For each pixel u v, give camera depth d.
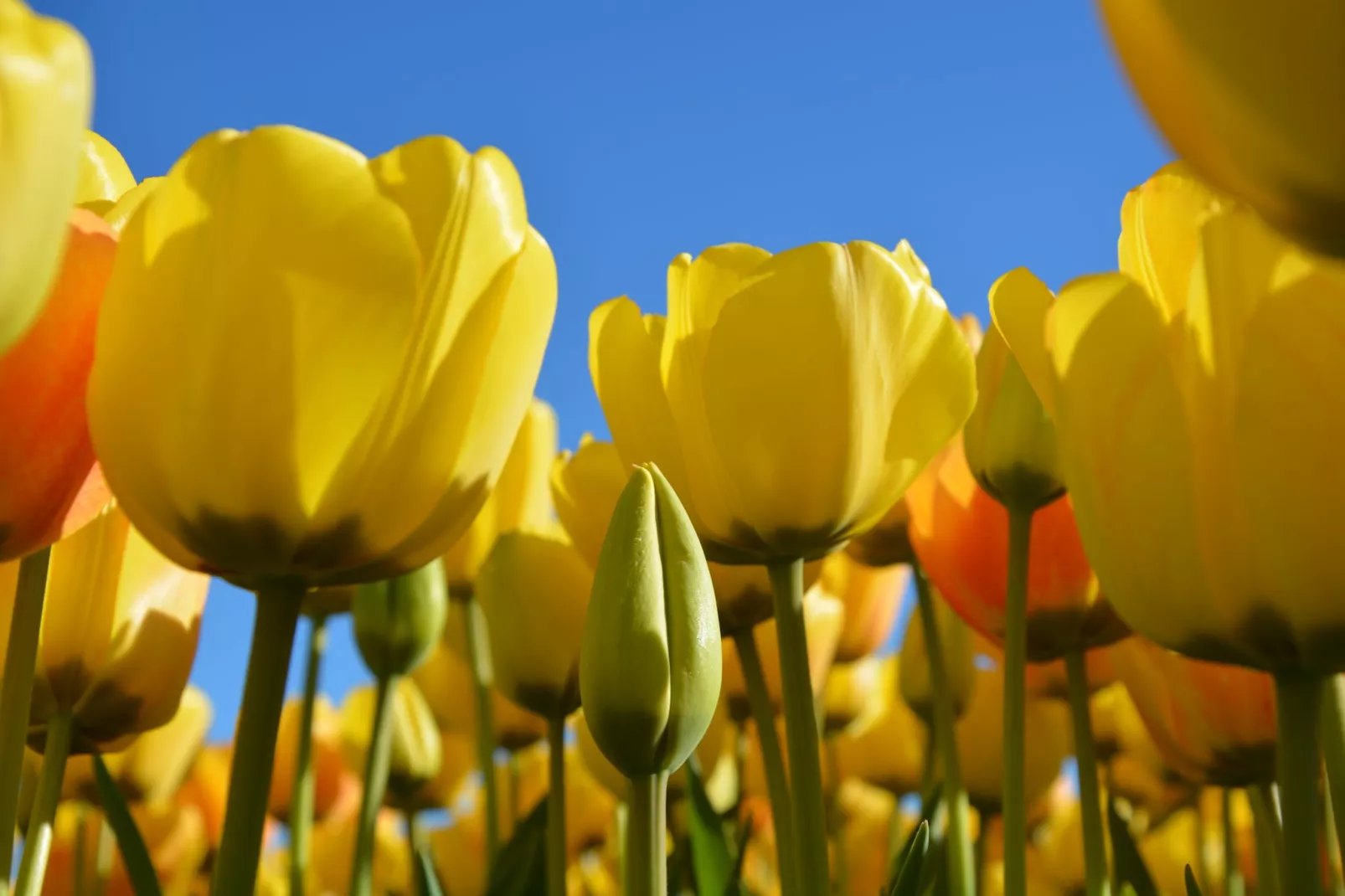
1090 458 0.40
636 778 0.42
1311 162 0.31
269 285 0.38
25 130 0.32
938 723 0.56
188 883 0.77
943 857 0.55
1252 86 0.31
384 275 0.39
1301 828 0.39
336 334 0.39
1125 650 0.53
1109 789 0.72
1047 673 0.69
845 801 1.00
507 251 0.41
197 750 0.78
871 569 0.77
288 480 0.39
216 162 0.39
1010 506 0.51
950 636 0.64
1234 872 0.59
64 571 0.47
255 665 0.41
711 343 0.46
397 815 0.94
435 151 0.41
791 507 0.46
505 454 0.42
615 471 0.53
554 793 0.55
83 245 0.40
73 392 0.39
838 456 0.46
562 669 0.55
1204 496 0.39
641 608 0.41
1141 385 0.40
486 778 0.64
